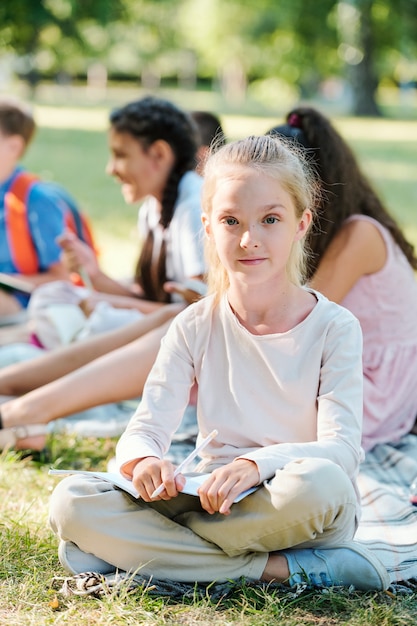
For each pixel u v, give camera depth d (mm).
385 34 33781
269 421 3025
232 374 3041
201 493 2771
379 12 33062
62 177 15273
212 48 40188
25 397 4172
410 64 43969
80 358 4520
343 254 4195
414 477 3844
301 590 2861
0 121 5820
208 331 3100
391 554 3178
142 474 2830
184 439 4281
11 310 5836
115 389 4203
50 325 5215
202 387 3090
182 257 4992
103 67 55281
